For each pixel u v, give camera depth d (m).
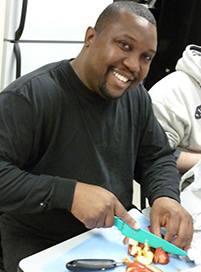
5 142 0.87
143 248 0.81
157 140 1.15
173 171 1.11
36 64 1.64
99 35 0.89
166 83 1.46
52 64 1.00
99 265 0.74
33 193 0.83
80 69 0.94
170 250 0.82
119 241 0.83
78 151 0.96
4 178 0.85
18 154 0.90
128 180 1.09
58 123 0.93
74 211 0.81
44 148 0.95
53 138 0.93
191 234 0.89
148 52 0.89
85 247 0.80
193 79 1.46
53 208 0.90
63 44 1.71
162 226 0.92
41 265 0.73
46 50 1.65
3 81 1.56
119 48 0.87
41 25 1.57
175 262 0.80
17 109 0.88
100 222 0.81
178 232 0.88
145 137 1.14
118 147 1.03
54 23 1.62
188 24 2.08
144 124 1.12
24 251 1.00
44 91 0.91
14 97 0.88
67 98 0.94
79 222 1.00
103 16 0.90
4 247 1.07
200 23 2.04
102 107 0.98
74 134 0.95
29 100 0.89
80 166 0.97
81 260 0.74
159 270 0.75
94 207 0.80
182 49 2.16
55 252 0.77
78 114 0.95
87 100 0.96
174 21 2.14
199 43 2.09
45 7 1.55
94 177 0.99
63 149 0.95
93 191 0.83
